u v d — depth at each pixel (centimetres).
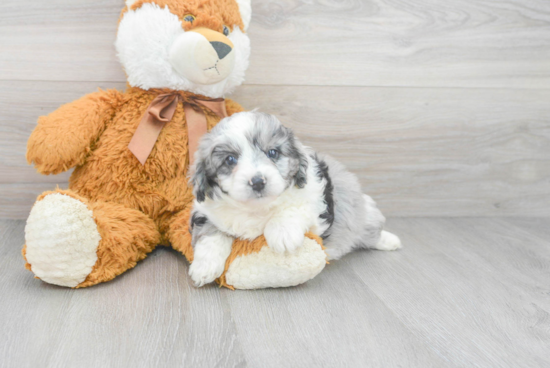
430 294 171
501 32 260
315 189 173
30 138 188
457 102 265
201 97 206
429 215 279
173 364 122
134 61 194
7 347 128
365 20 247
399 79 257
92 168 196
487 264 205
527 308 162
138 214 195
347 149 262
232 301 160
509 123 272
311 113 254
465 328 146
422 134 266
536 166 281
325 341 135
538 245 233
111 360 123
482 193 280
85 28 229
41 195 168
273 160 157
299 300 162
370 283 180
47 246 157
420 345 135
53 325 140
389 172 268
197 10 190
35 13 224
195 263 167
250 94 246
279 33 241
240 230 167
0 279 173
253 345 132
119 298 160
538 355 132
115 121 200
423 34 253
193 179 166
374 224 212
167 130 201
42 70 231
